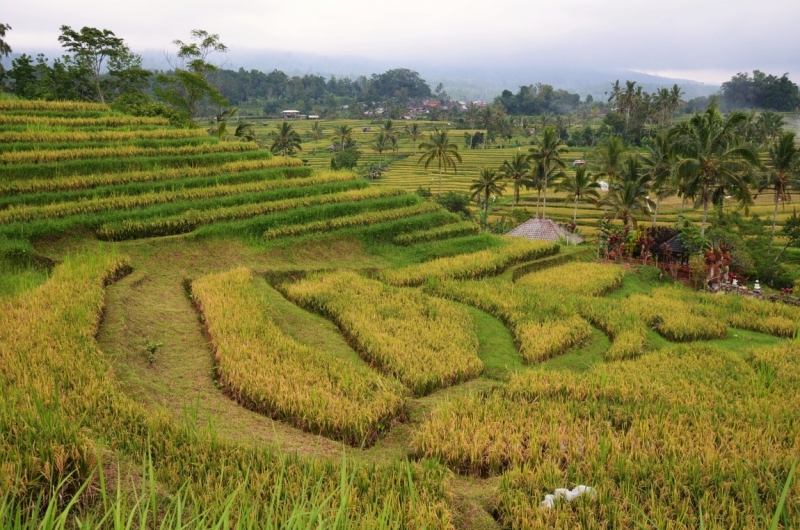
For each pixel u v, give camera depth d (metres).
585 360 19.02
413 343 18.19
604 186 73.56
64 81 54.31
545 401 14.02
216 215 28.33
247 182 34.53
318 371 15.10
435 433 11.94
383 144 110.38
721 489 9.51
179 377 14.84
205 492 8.12
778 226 57.41
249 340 16.75
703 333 22.31
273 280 25.27
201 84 52.56
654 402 14.40
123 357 14.86
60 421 8.62
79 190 28.19
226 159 36.00
